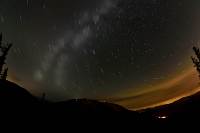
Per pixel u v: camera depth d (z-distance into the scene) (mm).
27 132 21016
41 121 25719
